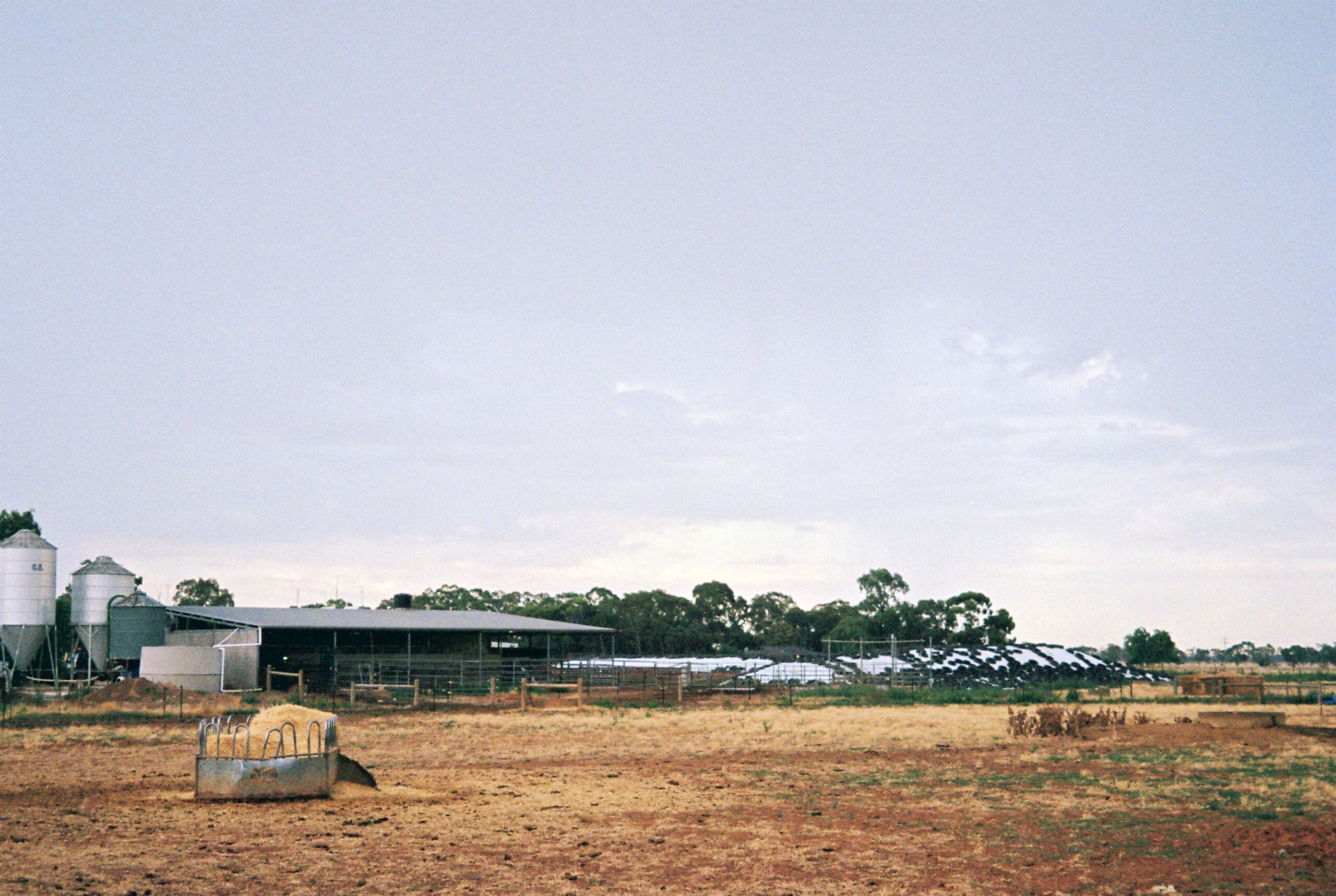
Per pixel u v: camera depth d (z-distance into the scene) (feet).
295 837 62.49
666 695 211.00
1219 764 101.14
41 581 220.64
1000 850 60.64
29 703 176.76
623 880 52.95
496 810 73.36
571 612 445.78
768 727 140.15
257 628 216.13
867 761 105.40
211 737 78.28
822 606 524.93
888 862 57.52
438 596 526.57
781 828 67.51
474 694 211.00
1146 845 61.82
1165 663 459.73
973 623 446.19
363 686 212.23
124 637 226.38
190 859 56.34
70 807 72.08
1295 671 458.50
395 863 56.08
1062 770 97.45
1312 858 57.82
